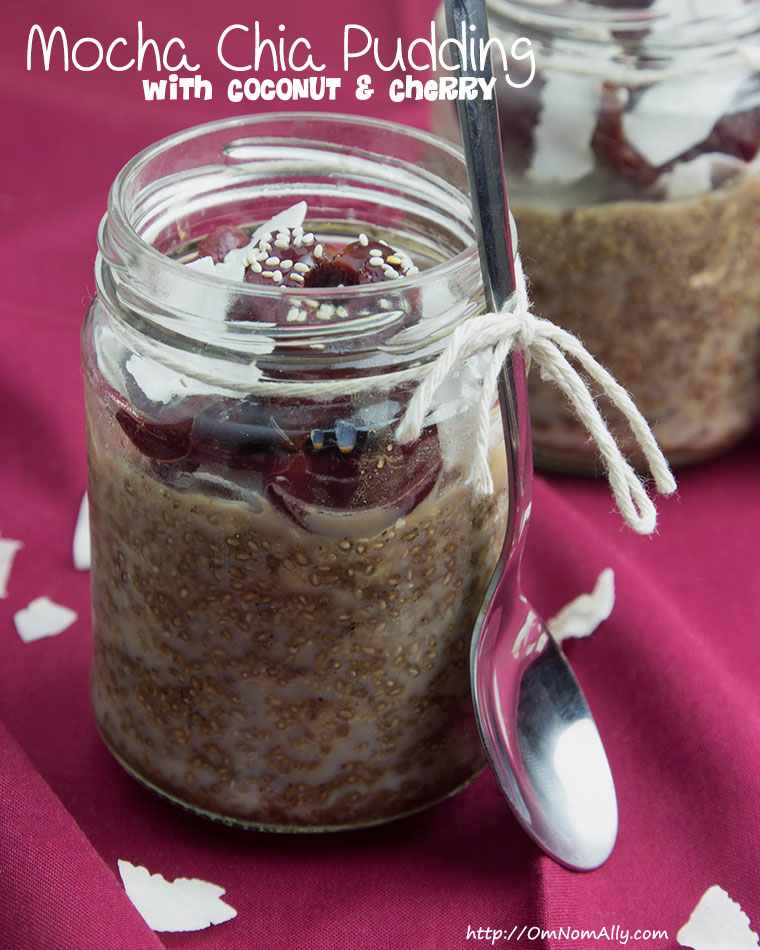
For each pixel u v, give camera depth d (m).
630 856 0.41
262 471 0.37
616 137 0.47
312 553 0.37
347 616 0.38
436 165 0.41
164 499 0.38
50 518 0.49
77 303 0.55
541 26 0.48
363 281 0.39
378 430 0.37
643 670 0.44
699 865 0.41
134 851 0.41
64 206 0.62
